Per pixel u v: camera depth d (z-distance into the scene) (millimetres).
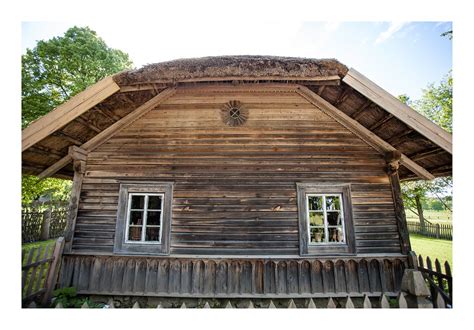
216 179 4824
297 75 4129
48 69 12086
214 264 4457
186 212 4695
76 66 12414
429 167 5191
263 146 4938
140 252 4527
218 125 5012
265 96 5113
